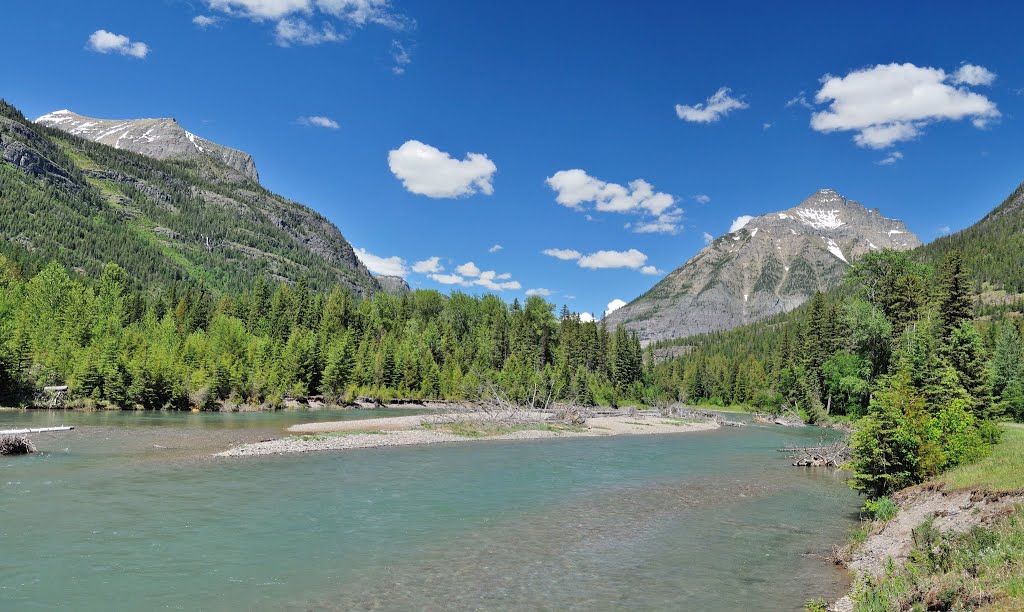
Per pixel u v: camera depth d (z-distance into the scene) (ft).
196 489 86.99
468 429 197.57
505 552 62.28
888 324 228.02
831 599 49.37
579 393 380.99
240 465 109.70
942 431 81.20
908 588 40.63
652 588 52.06
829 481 110.83
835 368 270.26
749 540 68.74
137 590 48.21
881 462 81.15
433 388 371.76
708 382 518.78
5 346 220.43
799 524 76.84
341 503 82.33
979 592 33.99
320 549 61.31
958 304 206.39
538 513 80.84
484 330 481.05
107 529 64.75
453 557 60.13
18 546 57.72
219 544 61.41
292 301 440.86
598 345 467.93
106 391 227.20
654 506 87.04
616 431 224.12
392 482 99.55
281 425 190.70
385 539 65.87
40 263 457.27
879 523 67.62
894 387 86.99
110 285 407.85
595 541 67.46
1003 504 55.16
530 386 354.13
